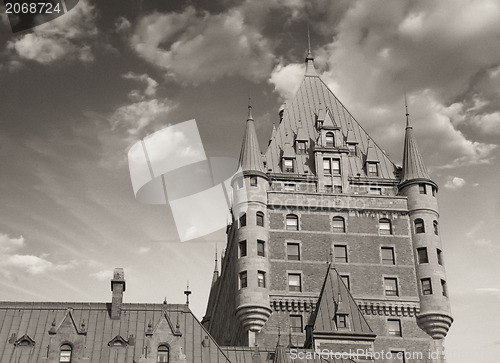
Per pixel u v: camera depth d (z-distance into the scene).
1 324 68.31
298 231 91.50
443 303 88.50
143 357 66.25
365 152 99.88
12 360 65.38
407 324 88.12
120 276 71.31
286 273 89.00
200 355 67.56
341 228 92.44
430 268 90.25
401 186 95.38
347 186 96.00
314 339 76.56
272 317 86.81
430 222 92.88
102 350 66.56
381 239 92.12
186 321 70.12
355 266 90.38
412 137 98.31
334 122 99.88
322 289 82.12
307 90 105.31
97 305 70.56
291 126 101.38
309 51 109.88
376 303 88.56
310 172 96.88
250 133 97.12
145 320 69.62
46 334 67.81
